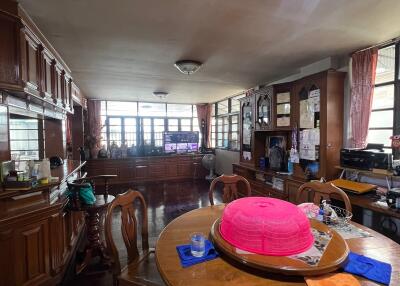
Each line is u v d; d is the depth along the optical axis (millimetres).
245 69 3676
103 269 2438
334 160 2924
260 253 1142
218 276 1051
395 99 2531
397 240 2232
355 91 2777
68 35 2414
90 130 6656
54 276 2094
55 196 2266
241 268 1110
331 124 2904
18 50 1809
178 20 2109
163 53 2949
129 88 5184
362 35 2410
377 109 2717
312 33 2373
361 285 985
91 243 2543
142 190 5668
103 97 6426
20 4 1839
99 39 2521
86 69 3658
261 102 3971
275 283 1004
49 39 2510
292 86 3375
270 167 3973
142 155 6883
